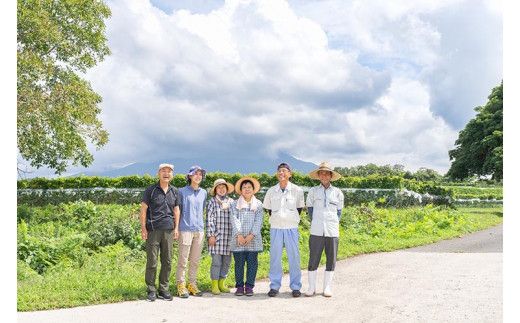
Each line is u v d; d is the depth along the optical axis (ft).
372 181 97.25
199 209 30.45
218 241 30.60
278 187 31.04
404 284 31.45
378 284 31.81
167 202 28.86
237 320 24.26
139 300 28.30
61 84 80.38
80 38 90.43
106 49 93.45
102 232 46.78
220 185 31.30
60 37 81.30
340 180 97.96
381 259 40.83
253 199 31.22
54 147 85.97
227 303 27.84
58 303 26.71
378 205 94.99
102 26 92.43
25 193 107.04
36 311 25.53
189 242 29.81
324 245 30.07
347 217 62.85
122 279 32.65
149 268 28.40
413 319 24.23
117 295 28.48
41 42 77.41
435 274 33.99
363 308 26.40
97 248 45.03
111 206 73.46
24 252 38.17
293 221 30.63
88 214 61.52
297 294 29.60
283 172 30.83
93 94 89.35
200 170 30.48
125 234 46.42
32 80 75.77
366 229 61.05
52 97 78.59
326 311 26.02
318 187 30.99
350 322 23.94
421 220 70.18
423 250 47.55
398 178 96.22
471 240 55.67
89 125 85.92
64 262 38.27
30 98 74.49
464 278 32.42
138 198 104.94
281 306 27.14
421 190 100.94
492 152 128.88
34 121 75.77
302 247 47.73
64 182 107.55
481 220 81.35
